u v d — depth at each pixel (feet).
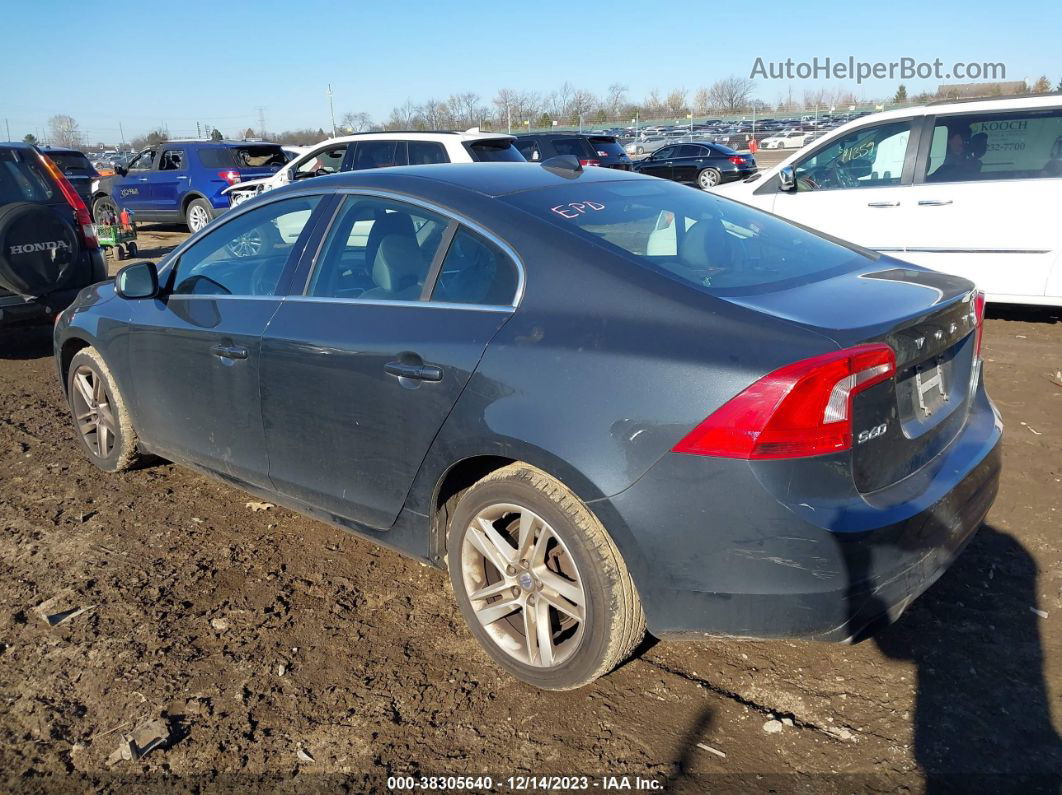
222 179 50.42
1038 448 15.16
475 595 9.39
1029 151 22.65
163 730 8.58
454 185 10.21
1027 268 22.76
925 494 8.21
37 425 18.13
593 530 8.18
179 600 11.02
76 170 67.62
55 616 10.63
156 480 14.97
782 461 7.34
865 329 7.71
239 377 11.45
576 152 58.23
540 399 8.29
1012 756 8.06
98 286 15.28
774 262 9.71
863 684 9.16
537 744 8.39
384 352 9.61
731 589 7.64
